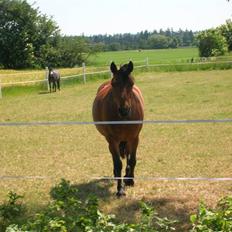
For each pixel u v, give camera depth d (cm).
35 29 5356
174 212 657
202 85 2405
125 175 796
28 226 532
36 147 1153
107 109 739
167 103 1816
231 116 1459
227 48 5028
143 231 516
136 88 825
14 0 5259
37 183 833
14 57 5306
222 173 855
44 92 2509
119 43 14288
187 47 13225
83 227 524
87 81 2995
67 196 638
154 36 13812
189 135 1209
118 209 677
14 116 1680
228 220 526
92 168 925
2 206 664
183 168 897
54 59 5331
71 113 1678
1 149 1148
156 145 1110
